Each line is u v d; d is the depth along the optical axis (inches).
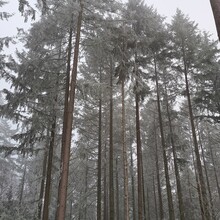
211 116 673.6
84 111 836.6
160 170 1209.4
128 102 962.7
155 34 697.6
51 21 525.3
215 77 721.6
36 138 537.3
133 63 597.0
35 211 543.2
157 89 749.3
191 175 970.1
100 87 469.4
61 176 382.0
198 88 754.2
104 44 532.1
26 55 530.9
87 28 527.8
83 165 810.8
